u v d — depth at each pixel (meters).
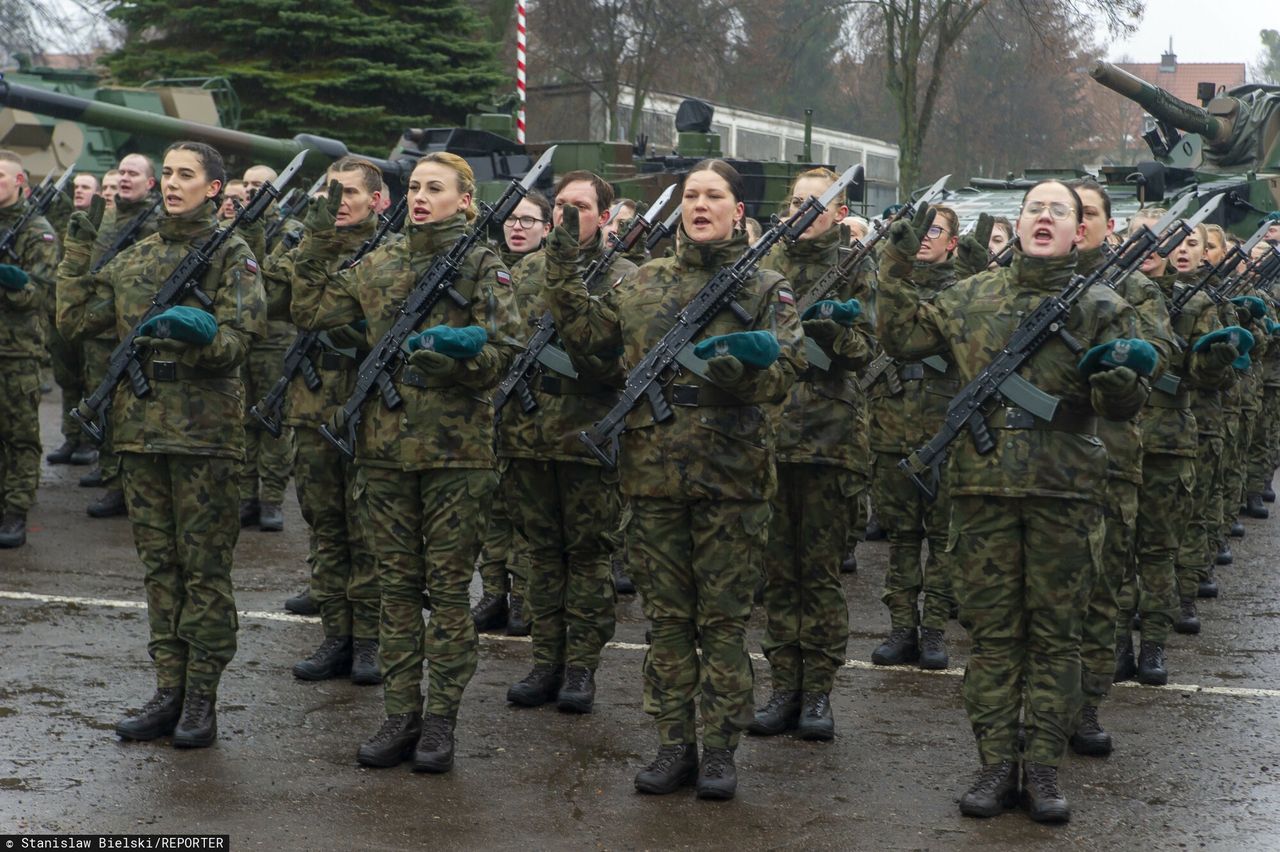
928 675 7.62
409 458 5.74
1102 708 7.05
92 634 7.71
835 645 6.41
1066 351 5.34
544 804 5.47
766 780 5.84
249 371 10.68
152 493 6.01
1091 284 5.41
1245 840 5.27
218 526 6.01
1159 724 6.78
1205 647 8.42
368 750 5.80
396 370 5.80
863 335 6.45
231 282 6.02
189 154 6.11
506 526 8.27
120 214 9.95
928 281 8.36
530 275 7.25
